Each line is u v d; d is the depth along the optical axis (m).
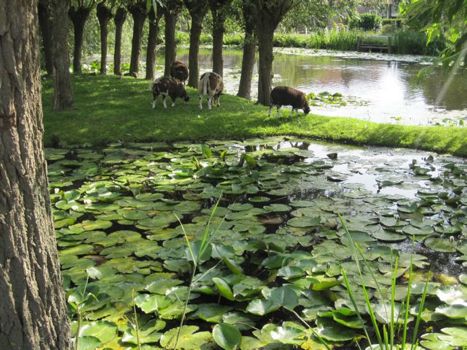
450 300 3.81
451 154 8.23
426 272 4.43
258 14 12.21
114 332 3.45
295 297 3.81
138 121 9.89
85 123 9.66
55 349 2.26
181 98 11.88
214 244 4.62
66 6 10.16
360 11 43.97
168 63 16.22
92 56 32.53
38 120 2.16
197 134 9.37
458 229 5.22
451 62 4.56
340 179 6.89
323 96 17.28
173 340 3.41
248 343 3.41
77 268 4.39
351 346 3.47
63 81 10.48
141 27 18.62
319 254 4.66
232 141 9.09
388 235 5.13
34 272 2.14
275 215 5.73
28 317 2.12
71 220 5.36
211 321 3.68
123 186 6.59
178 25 30.16
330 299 3.95
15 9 1.97
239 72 25.23
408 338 3.50
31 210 2.12
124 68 23.67
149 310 3.68
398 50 35.03
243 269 4.56
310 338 3.46
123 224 5.43
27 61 2.05
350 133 9.31
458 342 3.36
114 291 4.01
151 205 5.90
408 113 14.26
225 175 6.99
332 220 5.49
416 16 4.89
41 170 2.18
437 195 6.21
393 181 6.72
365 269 4.39
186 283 4.25
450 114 14.15
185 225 5.35
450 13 4.57
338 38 38.78
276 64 28.67
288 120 10.20
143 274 4.34
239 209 5.77
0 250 2.03
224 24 15.18
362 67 27.14
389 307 3.73
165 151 8.48
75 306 3.71
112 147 8.64
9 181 2.03
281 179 6.86
